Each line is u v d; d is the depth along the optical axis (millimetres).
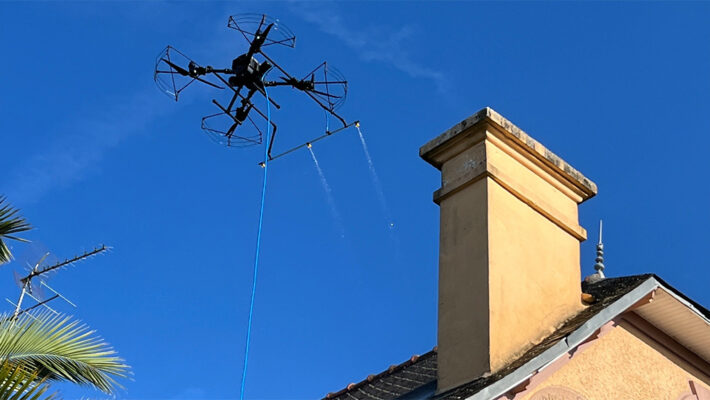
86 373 11086
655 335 10352
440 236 10367
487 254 9805
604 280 10789
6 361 9422
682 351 10516
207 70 12539
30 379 8773
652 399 10000
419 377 11375
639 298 9945
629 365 10031
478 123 10359
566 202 10828
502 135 10438
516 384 8922
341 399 12492
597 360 9812
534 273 10078
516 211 10289
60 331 11078
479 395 8711
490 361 9297
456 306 9844
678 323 10258
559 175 10789
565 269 10383
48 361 10930
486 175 10180
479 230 10000
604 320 9648
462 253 10055
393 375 12305
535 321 9820
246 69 12438
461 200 10344
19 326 11016
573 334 9406
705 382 10570
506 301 9703
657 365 10250
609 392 9727
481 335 9477
